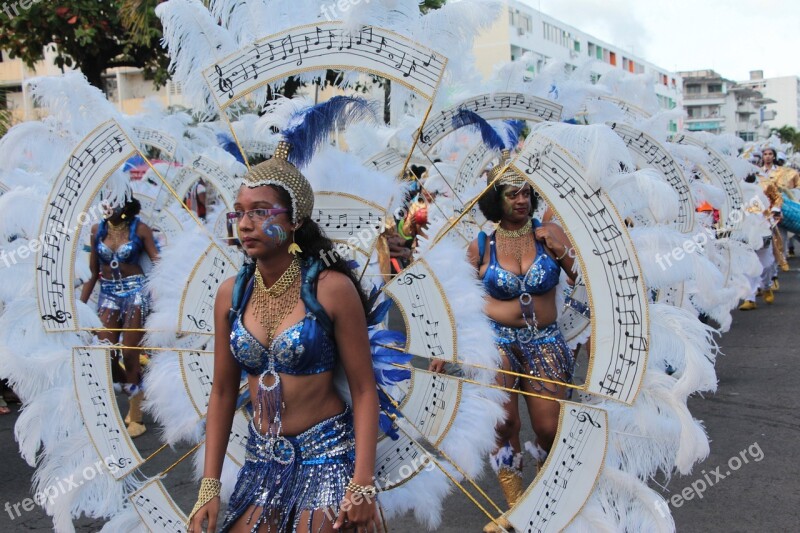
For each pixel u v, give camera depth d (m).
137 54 10.80
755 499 4.40
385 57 2.93
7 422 6.37
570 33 42.22
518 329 4.05
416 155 6.67
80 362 3.33
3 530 4.32
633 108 6.15
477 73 4.83
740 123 122.19
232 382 2.62
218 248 3.36
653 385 2.96
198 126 7.83
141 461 3.31
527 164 2.96
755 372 7.37
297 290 2.46
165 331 3.38
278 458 2.46
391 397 3.03
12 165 3.77
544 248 4.10
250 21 3.07
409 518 4.30
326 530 2.37
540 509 3.04
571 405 3.00
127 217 5.93
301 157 2.73
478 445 3.04
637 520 2.96
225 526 2.51
